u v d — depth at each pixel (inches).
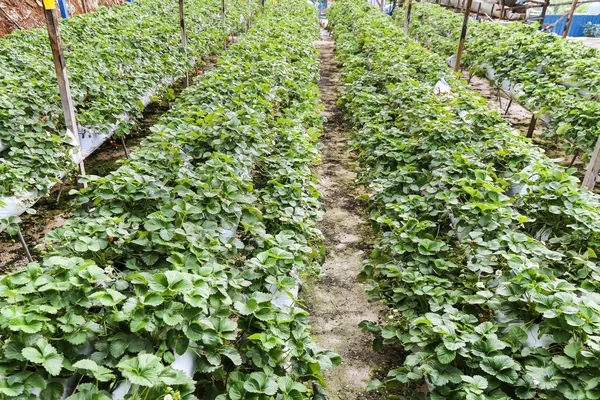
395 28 577.9
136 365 82.7
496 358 98.2
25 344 84.7
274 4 956.6
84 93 262.2
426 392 121.1
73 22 457.7
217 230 144.1
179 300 100.9
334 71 563.5
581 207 156.0
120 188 145.3
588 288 124.7
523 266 120.8
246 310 107.6
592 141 231.3
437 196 164.4
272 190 182.2
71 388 90.0
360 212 242.1
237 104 246.1
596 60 305.3
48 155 198.8
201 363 97.6
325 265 198.1
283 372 106.7
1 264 190.1
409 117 251.1
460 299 133.2
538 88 301.4
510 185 193.3
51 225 220.4
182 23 410.9
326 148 326.0
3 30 499.2
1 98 214.5
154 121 362.0
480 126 239.6
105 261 126.9
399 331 132.7
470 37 491.8
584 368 93.3
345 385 139.4
